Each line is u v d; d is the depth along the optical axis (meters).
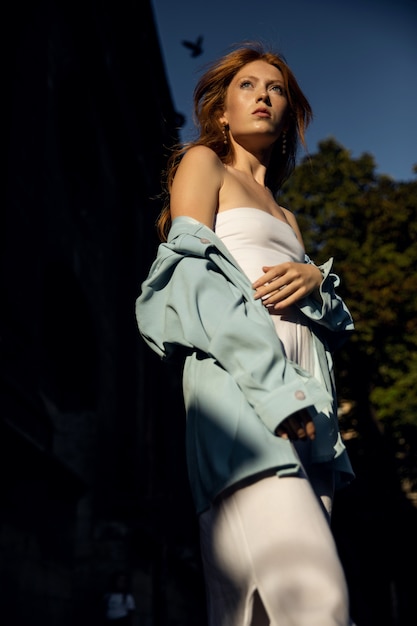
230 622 1.60
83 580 15.74
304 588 1.48
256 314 1.79
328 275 1.97
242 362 1.68
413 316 25.50
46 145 14.47
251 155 2.27
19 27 12.25
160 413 24.08
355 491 25.50
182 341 1.79
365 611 26.97
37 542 12.73
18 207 11.45
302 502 1.57
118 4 19.20
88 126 17.73
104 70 18.16
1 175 11.01
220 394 1.70
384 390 24.97
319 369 1.97
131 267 20.50
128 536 16.16
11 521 11.13
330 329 2.00
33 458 11.82
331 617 1.45
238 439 1.64
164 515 19.19
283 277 1.89
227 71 2.31
